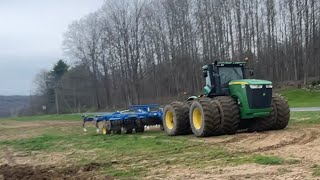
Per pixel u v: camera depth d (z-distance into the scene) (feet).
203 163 34.99
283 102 52.95
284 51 195.00
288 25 190.39
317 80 180.04
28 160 46.19
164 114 60.23
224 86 53.67
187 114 56.85
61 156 46.73
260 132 51.85
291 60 195.83
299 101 149.69
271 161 32.50
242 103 50.70
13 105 515.09
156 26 215.92
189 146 44.98
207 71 55.11
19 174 36.76
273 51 191.83
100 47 248.32
